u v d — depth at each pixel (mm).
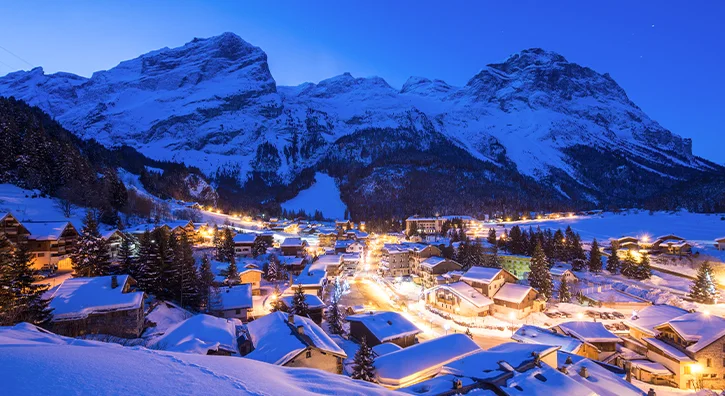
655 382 38125
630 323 45781
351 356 40719
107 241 68438
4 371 8930
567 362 31766
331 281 87625
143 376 10234
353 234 151250
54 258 60438
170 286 50312
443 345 34375
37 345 11930
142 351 12984
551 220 180625
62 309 34656
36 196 85375
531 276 71438
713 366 36906
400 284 89562
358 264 107688
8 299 31547
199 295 52219
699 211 159875
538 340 41594
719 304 63031
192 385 10234
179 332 32719
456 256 97188
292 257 97375
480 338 52062
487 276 67000
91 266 51969
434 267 84188
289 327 33656
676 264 90750
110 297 37312
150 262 49188
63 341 14406
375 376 30688
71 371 9617
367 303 71750
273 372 13711
